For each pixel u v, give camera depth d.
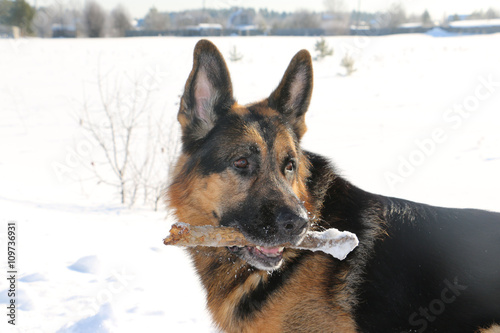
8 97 4.66
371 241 0.88
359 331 0.86
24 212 1.58
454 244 0.87
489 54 7.46
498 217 0.90
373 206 0.91
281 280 0.86
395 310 0.85
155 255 1.35
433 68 6.42
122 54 7.89
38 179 2.33
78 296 1.09
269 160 0.86
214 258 0.91
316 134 3.23
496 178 2.07
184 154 0.93
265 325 0.87
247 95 4.66
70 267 1.22
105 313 1.00
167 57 7.32
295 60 0.93
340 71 6.65
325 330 0.86
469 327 0.84
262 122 0.89
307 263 0.86
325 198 0.91
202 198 0.88
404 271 0.86
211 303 0.92
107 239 1.43
